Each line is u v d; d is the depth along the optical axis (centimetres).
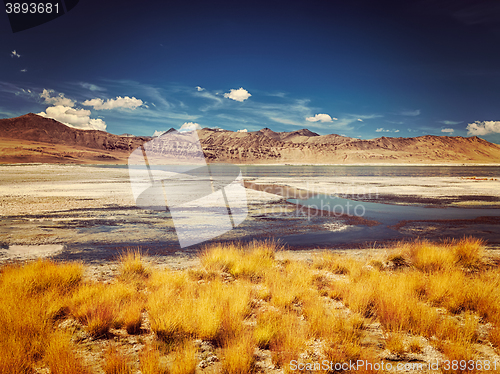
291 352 341
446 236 1173
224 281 642
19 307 414
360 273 670
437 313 461
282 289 540
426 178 4916
